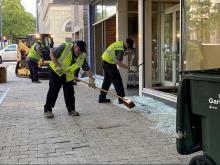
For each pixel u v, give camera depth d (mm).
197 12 8031
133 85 13438
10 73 22359
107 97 10875
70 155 5434
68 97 8195
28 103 9969
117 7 13180
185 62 8203
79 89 13023
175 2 12656
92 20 18422
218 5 7555
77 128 6996
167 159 5211
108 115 8148
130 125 7160
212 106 4055
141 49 10797
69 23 41406
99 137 6355
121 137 6332
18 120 7766
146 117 7828
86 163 5090
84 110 8820
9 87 14086
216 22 7594
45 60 18703
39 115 8266
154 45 12734
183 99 4402
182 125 4430
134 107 8852
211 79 3986
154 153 5469
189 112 4434
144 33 10898
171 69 12039
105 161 5156
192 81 4297
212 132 4109
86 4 18438
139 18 10789
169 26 12406
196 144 4527
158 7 12648
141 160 5180
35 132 6746
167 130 6715
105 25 15672
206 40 7805
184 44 8219
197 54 7988
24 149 5750
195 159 4395
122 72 12938
